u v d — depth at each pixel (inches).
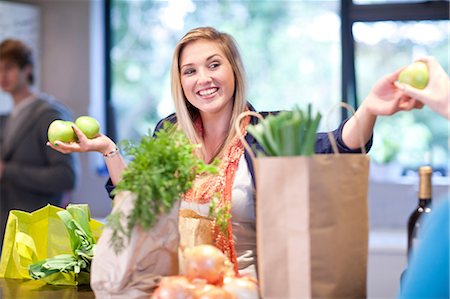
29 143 144.9
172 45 197.0
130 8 198.2
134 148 60.8
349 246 58.5
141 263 60.9
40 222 79.6
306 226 56.2
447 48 178.5
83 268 73.5
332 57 185.2
